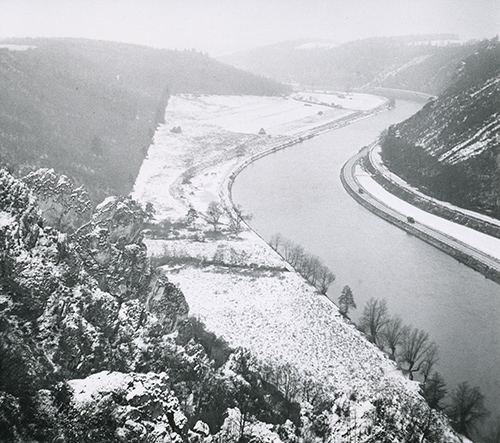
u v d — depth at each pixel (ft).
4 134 577.43
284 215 602.03
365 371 323.98
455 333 382.01
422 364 336.49
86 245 275.39
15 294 191.01
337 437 225.35
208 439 178.91
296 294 415.44
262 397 250.57
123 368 206.80
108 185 606.96
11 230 202.28
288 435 219.20
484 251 506.07
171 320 285.43
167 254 460.14
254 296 406.00
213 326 349.82
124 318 238.89
